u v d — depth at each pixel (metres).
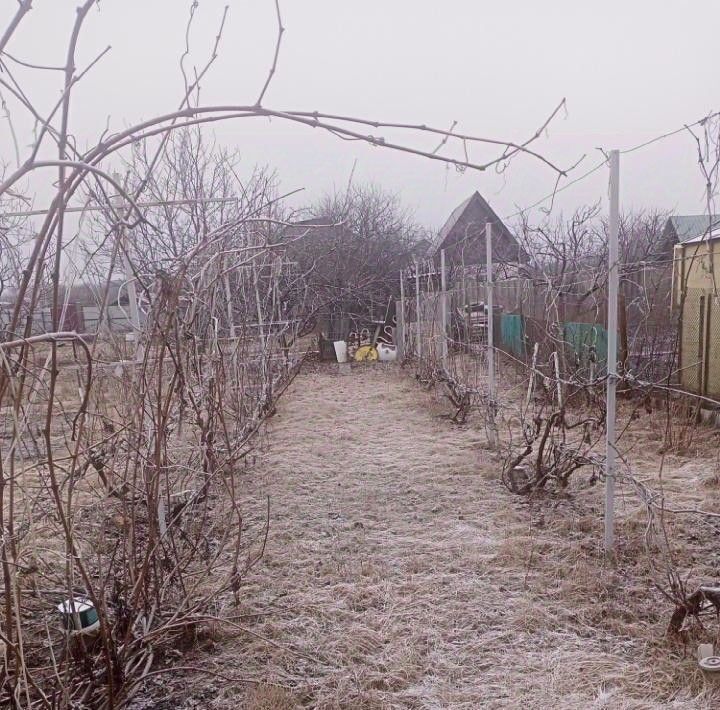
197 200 3.44
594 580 3.44
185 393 3.67
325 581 3.59
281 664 2.83
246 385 6.34
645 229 16.03
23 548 2.12
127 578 2.82
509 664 2.79
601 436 6.21
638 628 2.98
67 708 2.22
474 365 9.14
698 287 7.67
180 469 3.45
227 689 2.66
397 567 3.75
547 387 6.36
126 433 2.92
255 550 3.99
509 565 3.71
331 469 5.87
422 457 6.19
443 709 2.51
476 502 4.82
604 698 2.52
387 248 21.19
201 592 3.43
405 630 3.06
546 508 4.61
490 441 6.36
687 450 5.85
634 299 7.97
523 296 11.09
